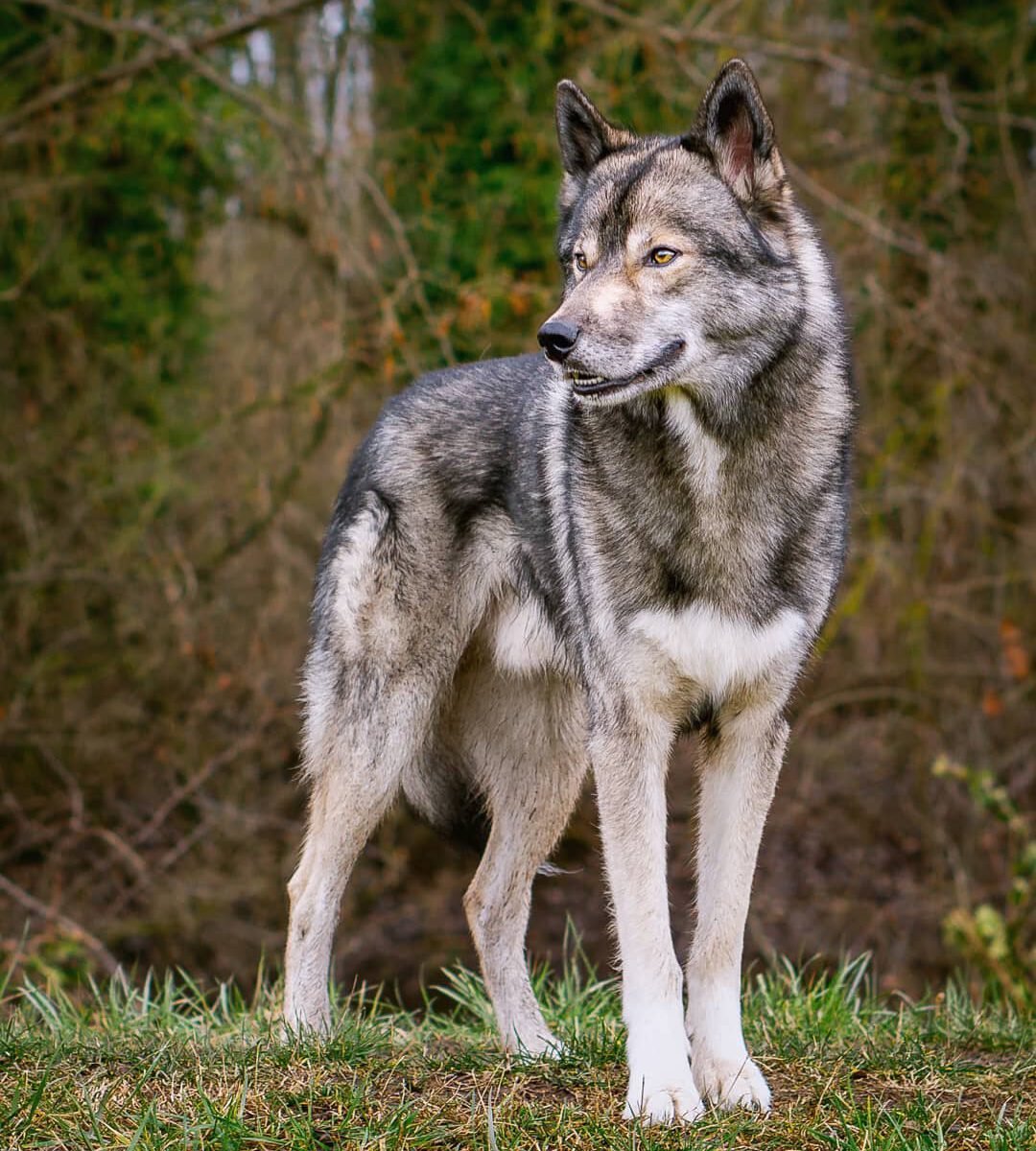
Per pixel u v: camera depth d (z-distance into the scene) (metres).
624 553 5.04
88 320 14.30
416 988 12.91
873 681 14.02
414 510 6.12
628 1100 4.50
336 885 6.02
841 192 13.38
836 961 12.32
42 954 10.48
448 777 6.45
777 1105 4.65
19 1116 4.30
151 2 13.17
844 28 14.27
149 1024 6.04
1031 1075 4.95
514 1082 4.77
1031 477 12.99
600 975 12.72
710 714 5.11
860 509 7.90
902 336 12.72
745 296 5.06
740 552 4.99
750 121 5.16
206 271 15.48
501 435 5.99
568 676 5.85
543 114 13.51
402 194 13.41
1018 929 10.29
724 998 4.85
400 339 11.32
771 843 14.02
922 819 13.05
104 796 13.30
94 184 13.80
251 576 14.01
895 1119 4.41
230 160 13.97
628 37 12.41
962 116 13.03
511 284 11.70
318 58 13.93
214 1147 4.20
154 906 12.46
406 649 6.08
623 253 5.06
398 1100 4.62
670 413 5.01
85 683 13.30
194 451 13.80
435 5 13.89
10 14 13.11
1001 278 13.23
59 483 13.85
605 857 4.92
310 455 13.11
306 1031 5.43
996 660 13.51
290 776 13.88
